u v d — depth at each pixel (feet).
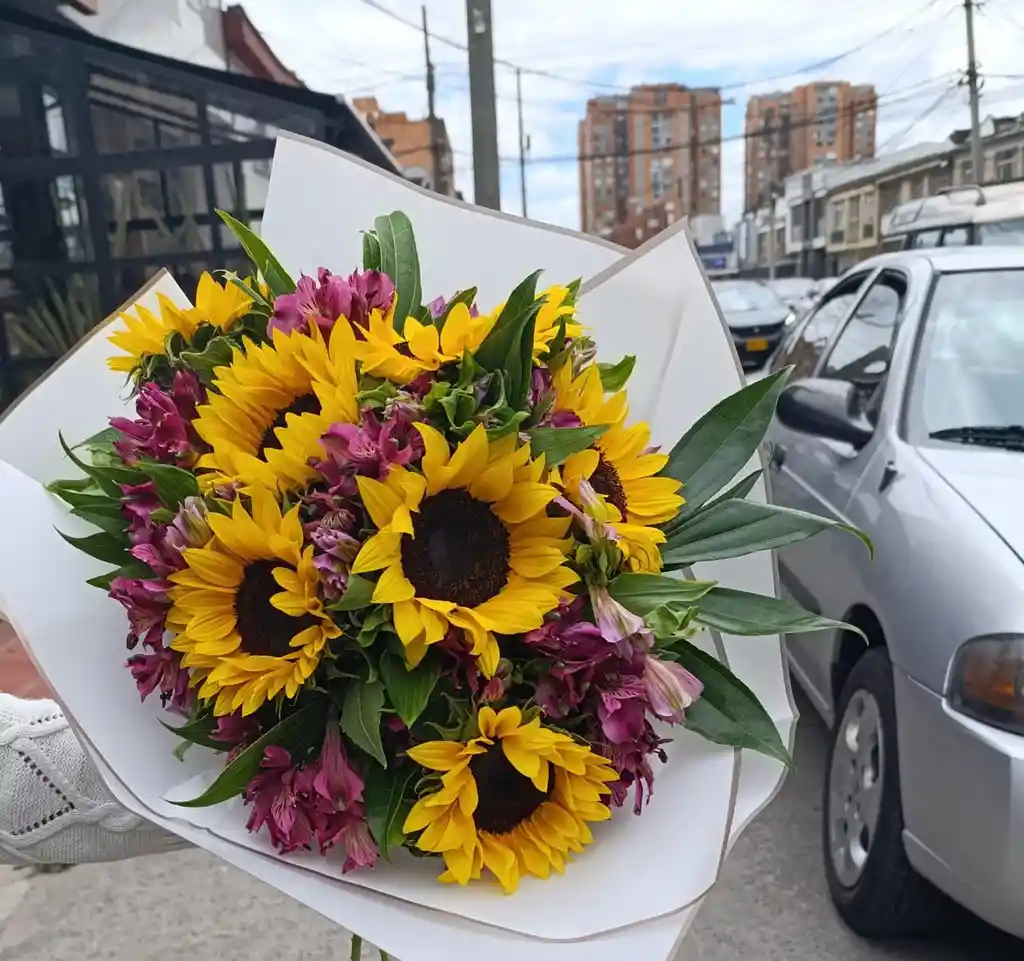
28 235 20.86
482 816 3.33
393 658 3.12
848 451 9.77
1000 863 6.40
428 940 3.05
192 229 22.08
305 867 3.24
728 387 4.41
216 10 27.53
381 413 3.16
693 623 3.64
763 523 3.87
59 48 19.89
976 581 6.95
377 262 3.90
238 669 3.14
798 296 48.91
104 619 3.80
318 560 2.97
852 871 8.49
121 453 3.51
